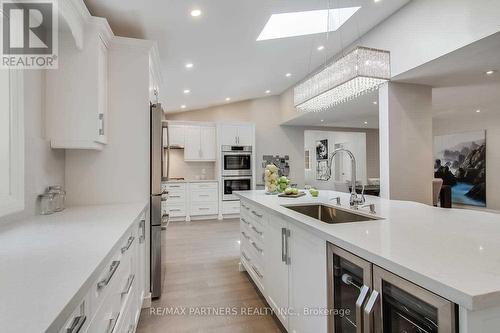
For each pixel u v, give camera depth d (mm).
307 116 6340
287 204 2297
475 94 4578
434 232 1287
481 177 6746
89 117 1970
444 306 747
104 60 2229
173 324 2057
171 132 6141
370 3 3084
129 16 2512
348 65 2453
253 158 6414
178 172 6406
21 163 1556
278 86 6234
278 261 1959
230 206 6234
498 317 732
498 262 885
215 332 1962
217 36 3223
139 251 2025
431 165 3822
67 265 901
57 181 2113
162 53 3535
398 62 3291
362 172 9031
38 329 541
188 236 4633
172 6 2439
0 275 817
